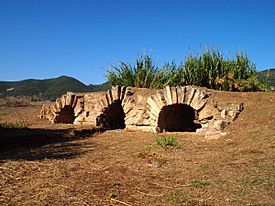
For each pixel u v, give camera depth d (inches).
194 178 263.0
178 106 550.0
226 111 458.9
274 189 229.1
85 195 229.3
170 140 391.2
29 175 270.5
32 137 456.8
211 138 420.8
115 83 657.6
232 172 269.1
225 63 629.0
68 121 693.9
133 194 233.6
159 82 621.6
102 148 394.0
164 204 216.1
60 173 276.4
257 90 609.9
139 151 366.3
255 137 371.2
